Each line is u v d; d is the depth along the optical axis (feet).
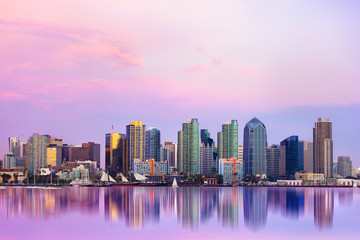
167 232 456.45
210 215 615.98
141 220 552.41
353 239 421.59
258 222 537.65
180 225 506.89
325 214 637.30
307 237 431.02
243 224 517.96
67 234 443.32
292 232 459.32
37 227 488.02
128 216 595.88
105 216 593.01
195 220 554.46
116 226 496.23
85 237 427.33
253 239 419.95
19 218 568.41
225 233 451.94
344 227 495.41
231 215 615.98
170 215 611.88
